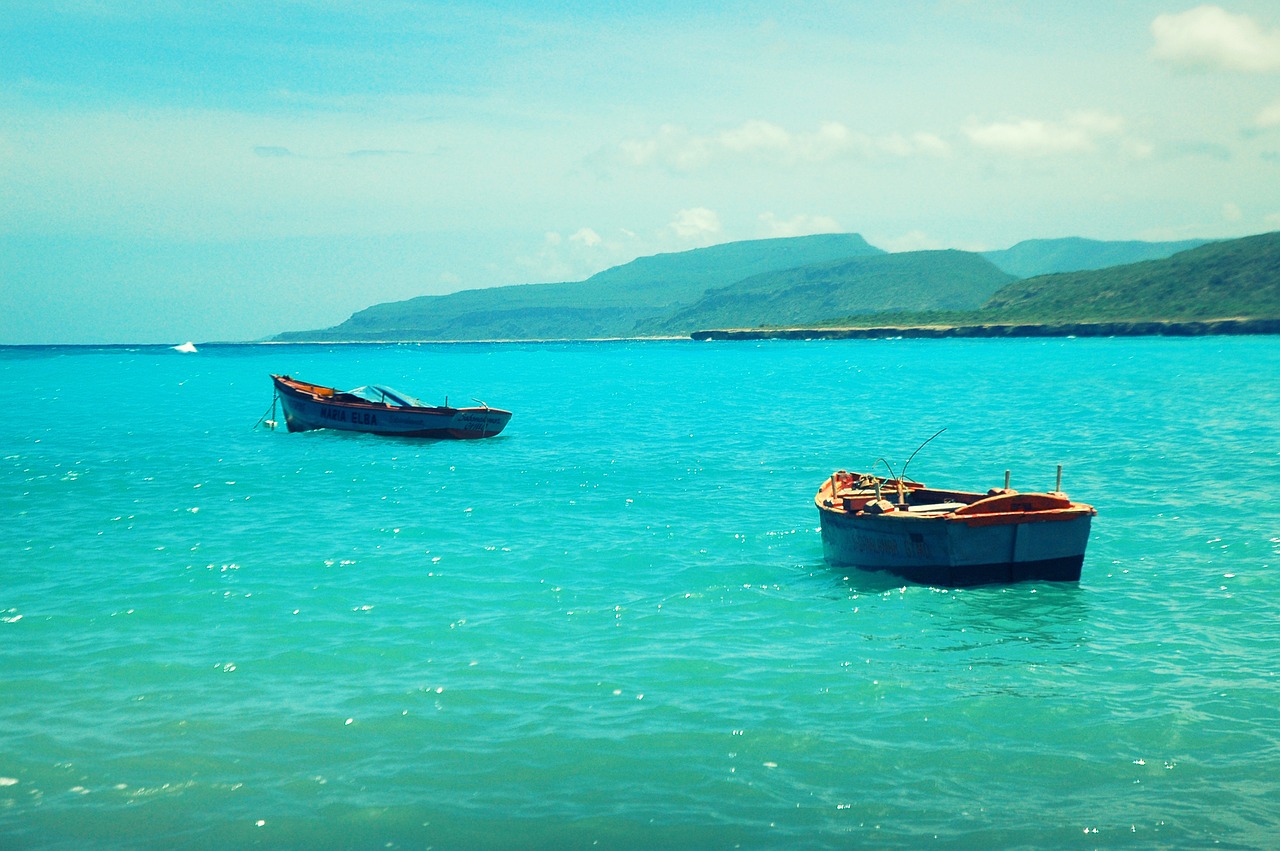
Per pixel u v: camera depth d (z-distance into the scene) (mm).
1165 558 19375
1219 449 35000
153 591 17438
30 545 21219
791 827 9336
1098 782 10172
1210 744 10977
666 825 9383
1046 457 34125
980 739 11211
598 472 32156
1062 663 13680
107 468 33469
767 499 26859
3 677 13180
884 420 48969
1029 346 169875
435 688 12781
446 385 89500
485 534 22391
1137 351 133500
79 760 10719
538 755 10844
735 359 145375
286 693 12625
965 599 16781
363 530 22828
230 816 9578
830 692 12641
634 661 13820
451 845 9078
